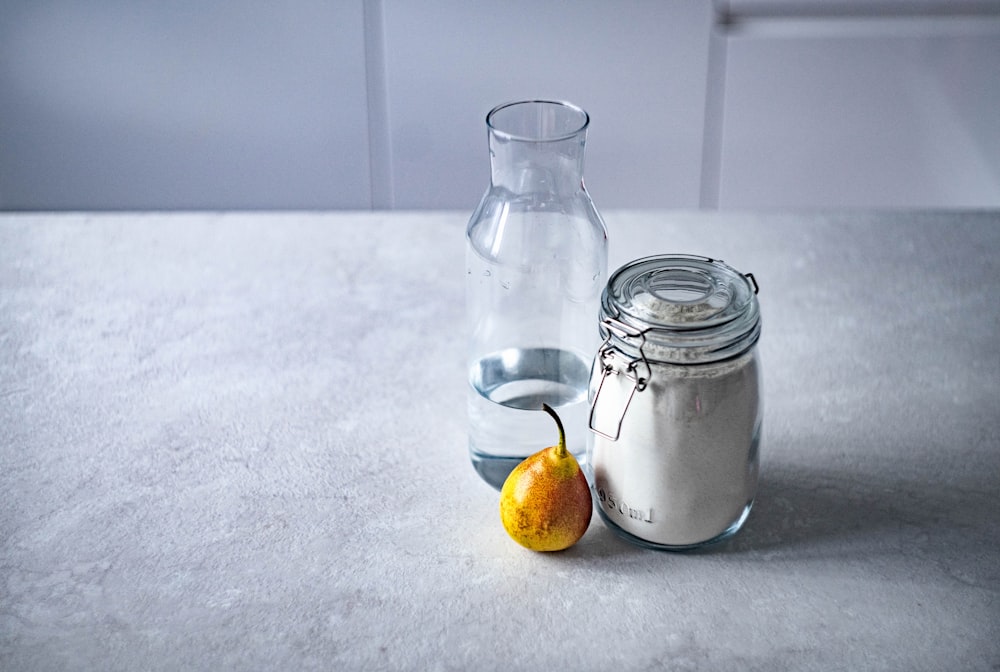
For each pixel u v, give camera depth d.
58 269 1.29
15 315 1.19
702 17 1.85
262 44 1.90
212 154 2.01
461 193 2.04
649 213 1.41
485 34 1.88
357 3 1.85
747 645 0.76
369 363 1.11
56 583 0.82
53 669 0.74
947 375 1.08
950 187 1.98
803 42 1.87
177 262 1.31
